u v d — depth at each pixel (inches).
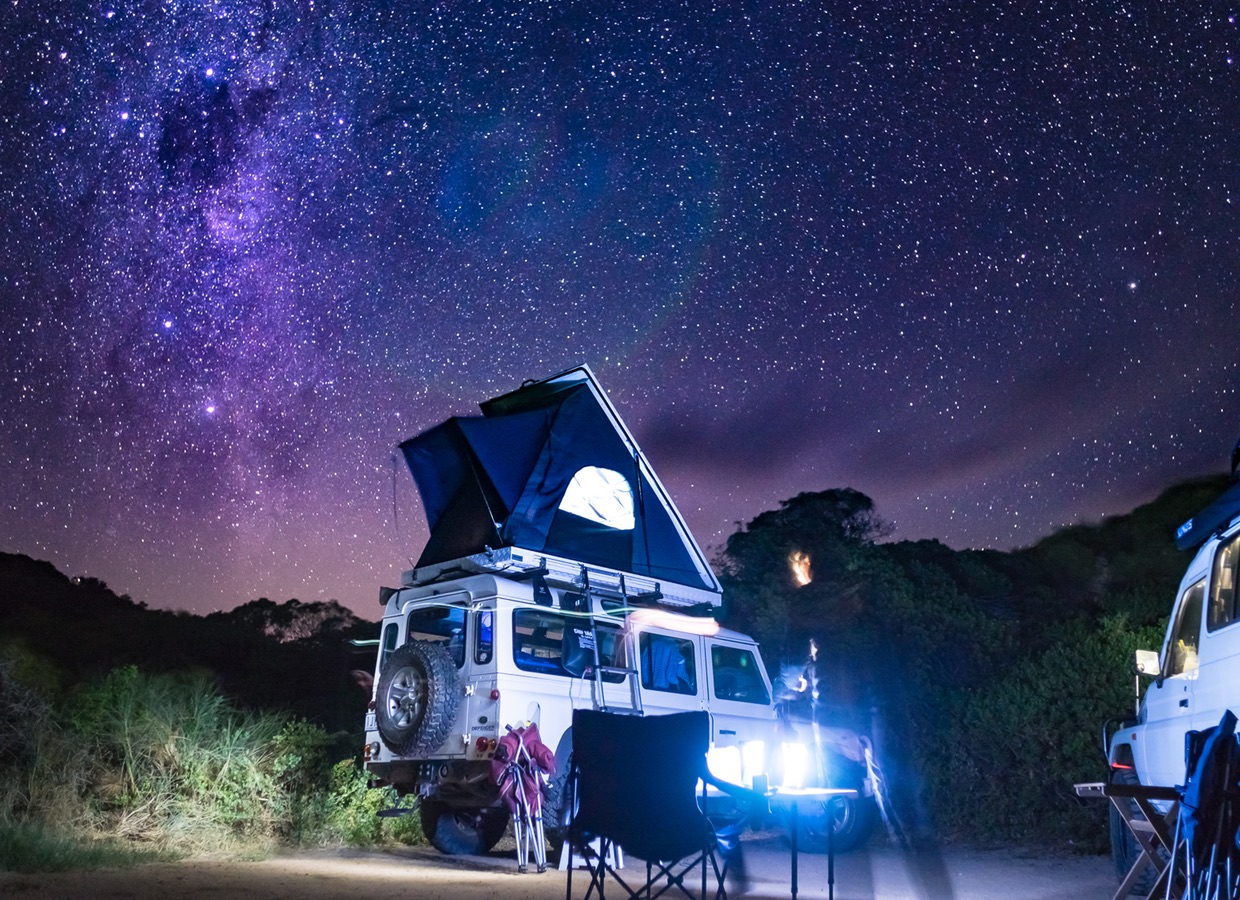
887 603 566.3
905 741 425.7
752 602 623.8
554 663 329.1
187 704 389.4
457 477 363.6
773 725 390.0
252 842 345.7
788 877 293.7
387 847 367.2
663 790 181.0
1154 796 164.6
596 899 220.7
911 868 314.3
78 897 203.5
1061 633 450.6
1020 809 376.2
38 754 341.4
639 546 375.6
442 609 342.0
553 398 375.6
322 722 845.2
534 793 298.2
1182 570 681.0
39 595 1197.1
